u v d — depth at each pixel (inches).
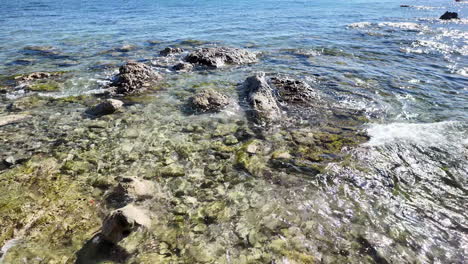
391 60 185.3
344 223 59.8
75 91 134.8
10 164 77.9
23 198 65.4
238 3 705.6
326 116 107.8
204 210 63.4
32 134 94.0
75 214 61.4
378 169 76.4
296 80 137.9
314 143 89.2
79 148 86.4
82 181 72.1
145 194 66.8
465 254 53.0
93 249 53.4
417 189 69.6
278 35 279.1
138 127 99.8
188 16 426.6
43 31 294.2
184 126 100.9
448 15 400.2
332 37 266.7
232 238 56.2
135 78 141.1
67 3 634.2
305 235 56.7
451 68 166.2
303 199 66.5
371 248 54.0
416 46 224.4
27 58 192.7
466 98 123.0
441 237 56.6
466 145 86.5
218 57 182.5
